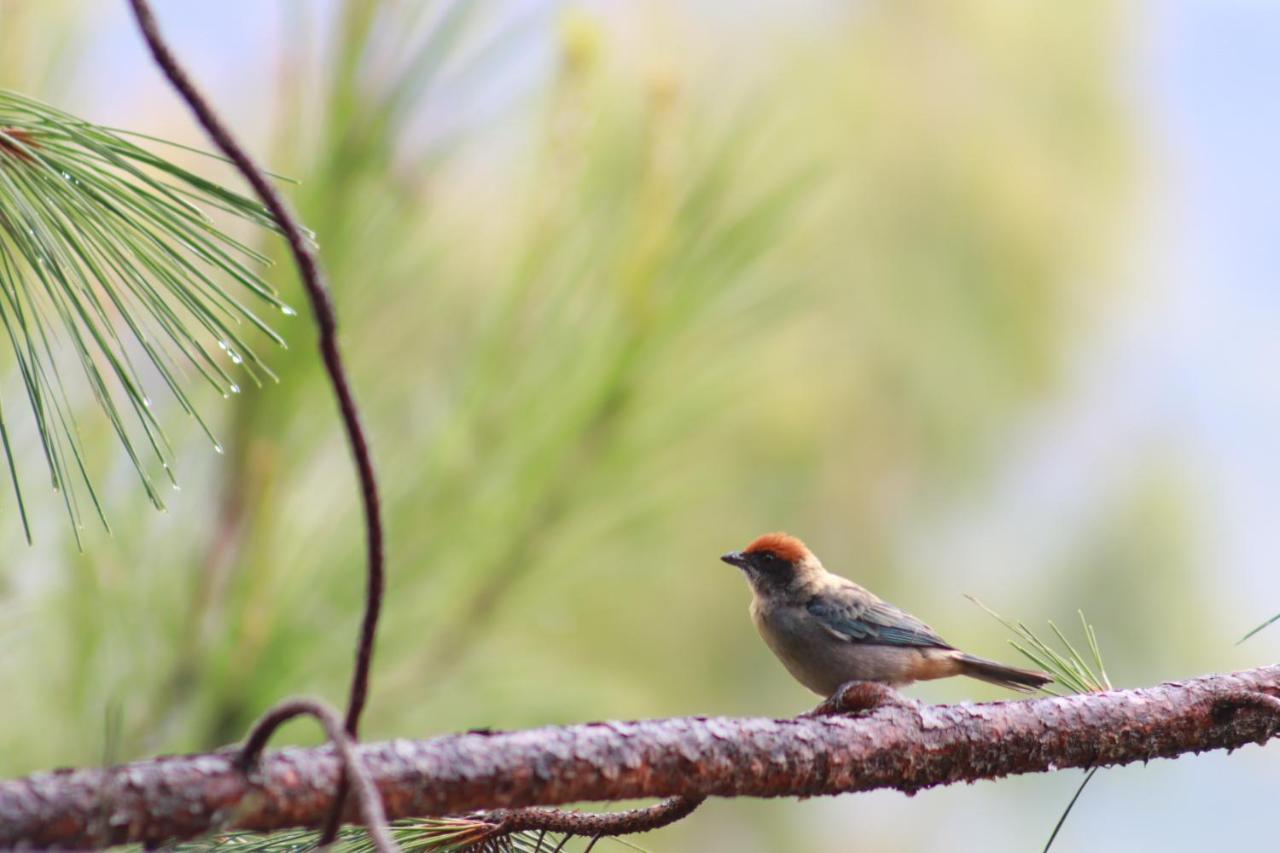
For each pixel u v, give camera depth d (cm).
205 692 689
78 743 666
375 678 751
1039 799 1838
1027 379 1653
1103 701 643
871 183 1584
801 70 1567
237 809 444
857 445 1530
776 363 1388
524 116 851
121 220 481
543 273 809
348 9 725
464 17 734
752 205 845
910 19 1652
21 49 673
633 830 584
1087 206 1673
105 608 673
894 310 1590
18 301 491
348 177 723
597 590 946
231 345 522
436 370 797
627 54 1288
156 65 378
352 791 459
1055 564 1705
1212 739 655
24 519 469
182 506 695
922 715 605
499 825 576
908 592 1608
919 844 1747
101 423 691
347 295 726
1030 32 1689
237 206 473
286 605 697
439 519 747
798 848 1647
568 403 776
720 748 543
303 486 731
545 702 848
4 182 479
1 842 411
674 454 854
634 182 826
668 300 798
